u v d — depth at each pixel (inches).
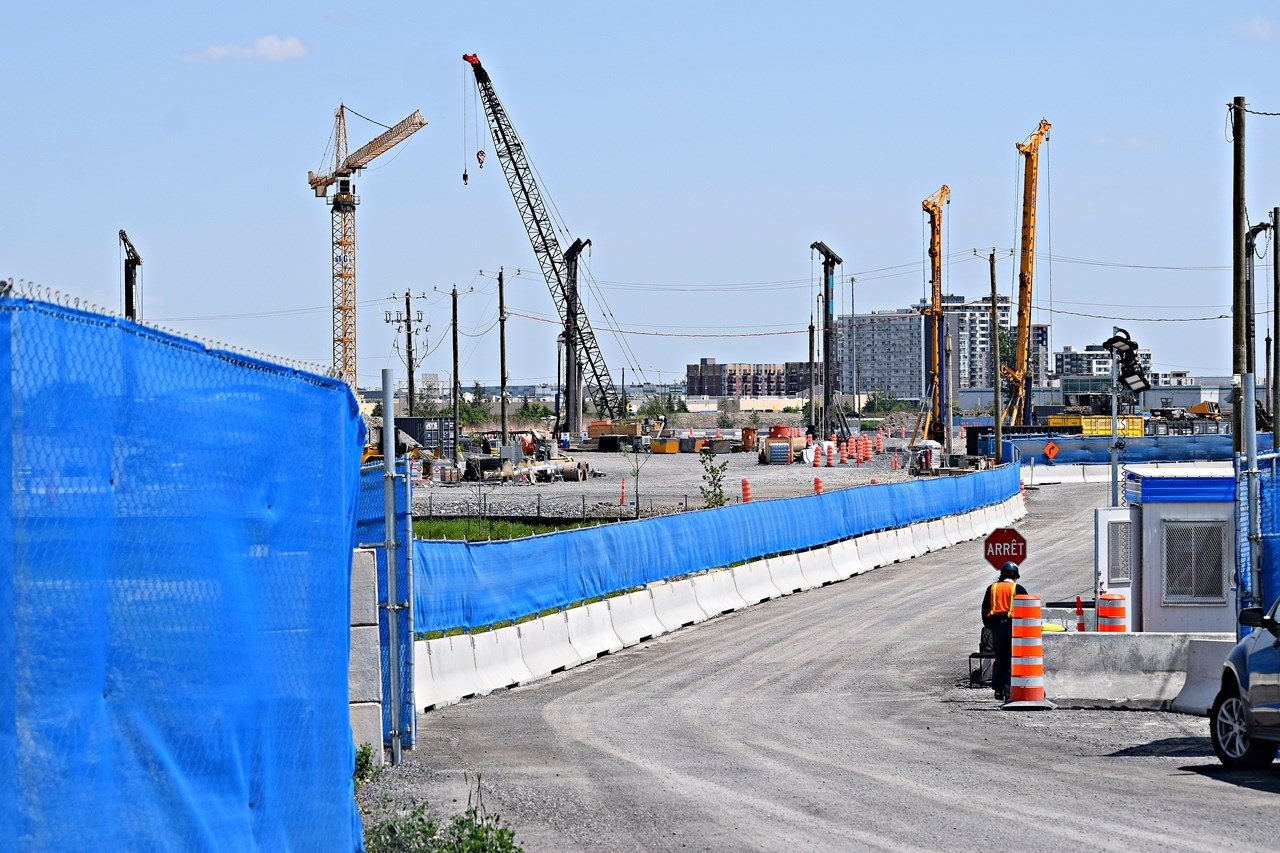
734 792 637.9
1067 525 2687.0
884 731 829.8
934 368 5088.6
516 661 1112.2
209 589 358.6
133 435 321.1
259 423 398.0
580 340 7066.9
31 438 279.6
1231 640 962.7
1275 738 653.3
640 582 1440.7
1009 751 753.0
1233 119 1566.2
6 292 271.7
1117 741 789.2
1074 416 5088.6
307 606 432.1
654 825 570.6
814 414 6161.4
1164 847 511.8
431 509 2903.5
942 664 1160.2
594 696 1016.2
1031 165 5068.9
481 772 703.1
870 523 2153.1
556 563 1235.9
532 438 5211.6
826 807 598.5
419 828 515.5
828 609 1614.2
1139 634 945.5
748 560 1754.4
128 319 319.6
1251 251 2116.1
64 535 290.5
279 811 402.6
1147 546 1208.8
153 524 329.4
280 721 406.3
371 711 710.5
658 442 6043.3
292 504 422.3
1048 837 531.8
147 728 323.6
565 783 668.7
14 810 272.5
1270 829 543.5
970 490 2600.9
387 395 773.3
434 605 999.0
